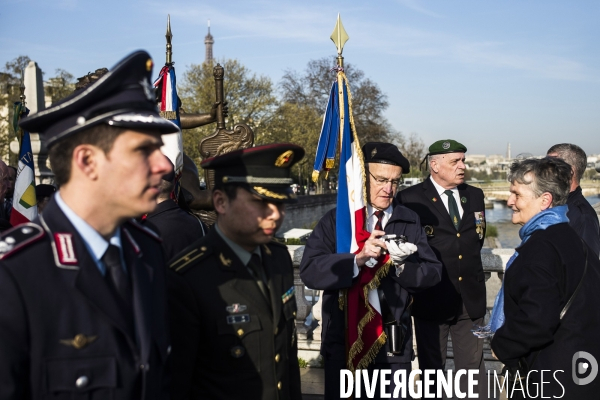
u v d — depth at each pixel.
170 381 2.16
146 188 1.83
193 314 2.42
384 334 3.75
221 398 2.43
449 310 4.59
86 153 1.78
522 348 2.95
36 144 11.45
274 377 2.48
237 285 2.47
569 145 4.58
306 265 3.85
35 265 1.72
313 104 51.09
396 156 3.95
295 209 39.03
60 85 35.72
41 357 1.70
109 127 1.76
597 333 2.91
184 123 6.89
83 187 1.82
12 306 1.65
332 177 40.97
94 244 1.86
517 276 3.04
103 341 1.78
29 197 4.80
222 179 2.44
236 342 2.43
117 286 1.88
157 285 2.09
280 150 2.39
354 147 3.99
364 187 3.95
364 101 50.19
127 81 1.81
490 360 5.57
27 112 5.55
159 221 3.35
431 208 4.73
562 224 3.10
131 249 2.03
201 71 38.44
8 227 3.60
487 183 64.56
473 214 4.75
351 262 3.66
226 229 2.50
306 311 5.93
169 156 4.31
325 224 4.05
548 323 2.86
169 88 4.93
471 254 4.68
